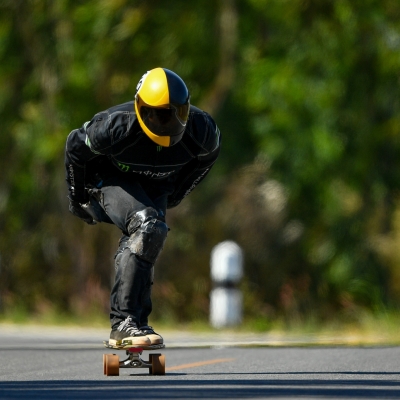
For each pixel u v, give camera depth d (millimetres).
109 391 17266
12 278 66938
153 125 19516
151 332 20406
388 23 58781
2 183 67875
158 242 20125
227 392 17031
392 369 22250
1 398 16359
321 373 21188
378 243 61344
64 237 66375
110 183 20922
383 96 61375
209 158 21141
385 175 63250
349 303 52812
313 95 60188
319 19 58750
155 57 60656
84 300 55344
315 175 63062
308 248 64125
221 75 61406
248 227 64125
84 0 60125
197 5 60781
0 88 64438
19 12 62125
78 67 60906
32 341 32938
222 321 44750
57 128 61125
